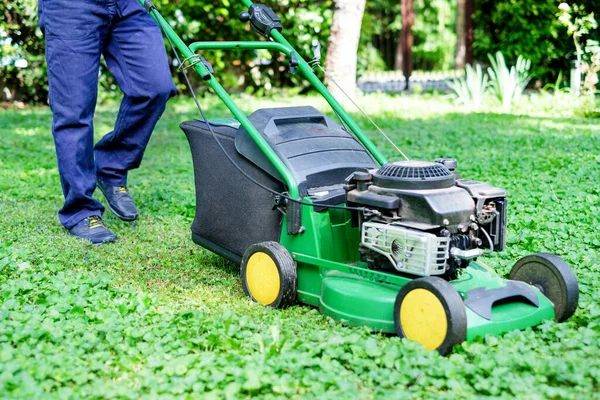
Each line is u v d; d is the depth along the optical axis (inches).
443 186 120.0
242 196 146.3
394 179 120.8
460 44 740.0
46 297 133.3
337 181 139.4
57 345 112.0
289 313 133.6
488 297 118.1
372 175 125.3
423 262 116.0
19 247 168.6
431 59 864.3
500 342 112.2
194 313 125.6
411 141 318.3
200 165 154.8
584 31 418.3
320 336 115.2
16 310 126.2
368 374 102.7
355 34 429.7
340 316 124.2
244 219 146.7
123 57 174.6
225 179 149.2
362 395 97.4
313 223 132.6
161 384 99.6
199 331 119.1
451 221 116.6
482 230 123.7
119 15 171.0
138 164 189.3
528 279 130.3
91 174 179.2
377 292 122.1
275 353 107.9
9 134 341.4
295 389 98.4
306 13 482.9
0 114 406.9
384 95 496.1
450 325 109.2
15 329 115.1
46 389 98.2
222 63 483.8
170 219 200.7
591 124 369.4
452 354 109.5
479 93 447.8
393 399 94.7
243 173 137.6
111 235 179.0
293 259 136.1
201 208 156.2
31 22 427.5
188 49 148.7
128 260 164.9
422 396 98.4
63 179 178.5
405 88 547.5
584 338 114.0
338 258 134.6
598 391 99.3
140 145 184.2
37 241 174.9
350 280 127.6
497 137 328.5
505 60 510.3
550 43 493.0
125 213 187.2
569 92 439.5
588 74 412.5
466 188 121.4
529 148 300.4
